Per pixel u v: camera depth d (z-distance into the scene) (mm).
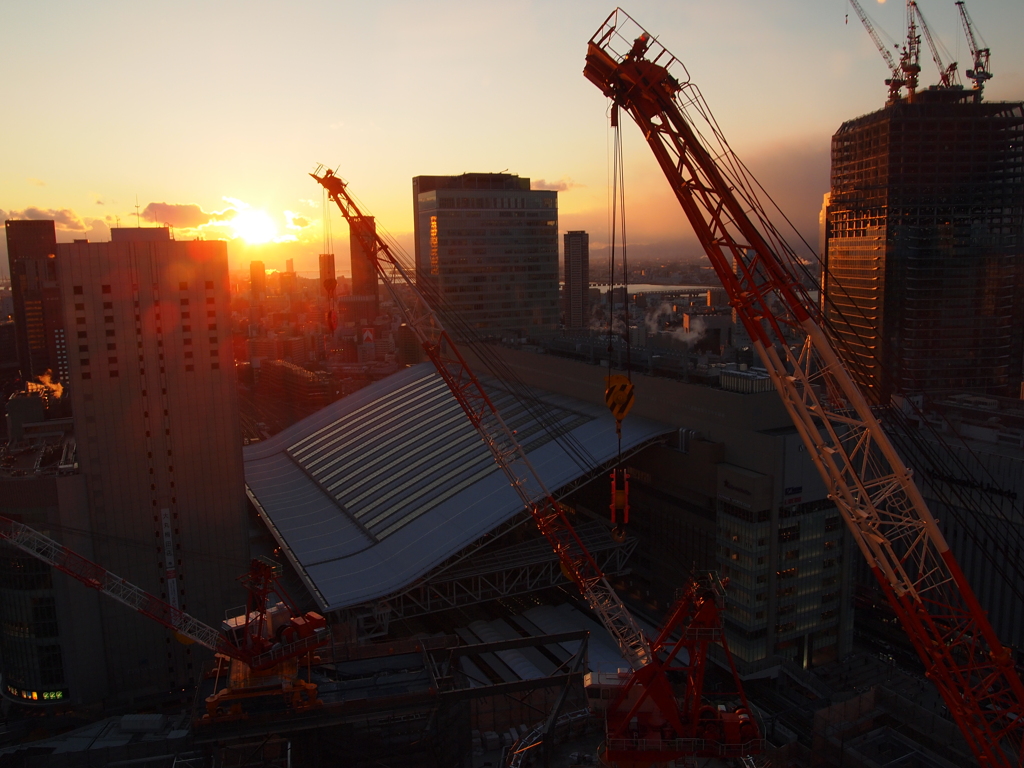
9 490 145750
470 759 110188
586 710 105938
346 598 141250
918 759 107812
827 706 129125
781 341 76188
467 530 150750
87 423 150000
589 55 74250
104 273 149125
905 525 76562
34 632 148375
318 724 99562
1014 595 141500
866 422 74375
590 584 119188
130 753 119188
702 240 76000
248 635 103188
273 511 191750
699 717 81500
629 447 157000
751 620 136250
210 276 155625
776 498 135500
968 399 188750
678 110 73250
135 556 155000
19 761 116562
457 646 116188
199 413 157500
